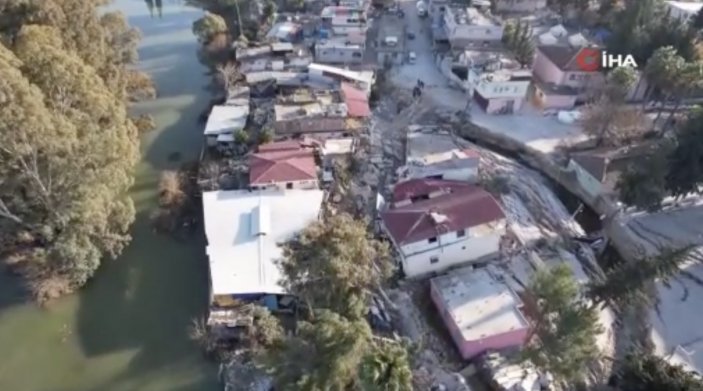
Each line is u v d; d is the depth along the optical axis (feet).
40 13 196.13
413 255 165.58
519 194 204.85
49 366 151.64
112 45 250.16
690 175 195.83
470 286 160.76
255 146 223.10
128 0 382.22
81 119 168.14
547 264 176.35
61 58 166.30
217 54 291.99
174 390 146.61
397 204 188.03
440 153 214.48
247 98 249.96
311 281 133.28
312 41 296.51
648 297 167.53
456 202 174.70
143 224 196.24
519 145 230.89
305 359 118.73
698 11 298.35
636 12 263.49
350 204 195.52
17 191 164.66
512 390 138.51
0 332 159.63
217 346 153.69
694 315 168.04
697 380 134.51
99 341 158.20
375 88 261.24
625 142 230.07
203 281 176.65
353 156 214.90
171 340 158.71
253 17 321.32
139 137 236.84
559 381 141.49
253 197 193.67
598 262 187.21
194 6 371.76
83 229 164.55
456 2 320.70
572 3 328.90
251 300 161.89
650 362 141.49
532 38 286.46
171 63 302.66
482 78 245.24
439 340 153.28
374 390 109.29
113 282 175.52
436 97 258.78
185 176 214.07
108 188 169.78
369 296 148.15
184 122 252.21
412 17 336.08
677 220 202.18
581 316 128.77
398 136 232.53
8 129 143.13
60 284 169.48
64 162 155.84
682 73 223.92
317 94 239.91
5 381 147.74
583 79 255.70
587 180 211.20
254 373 147.33
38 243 181.78
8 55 153.07
